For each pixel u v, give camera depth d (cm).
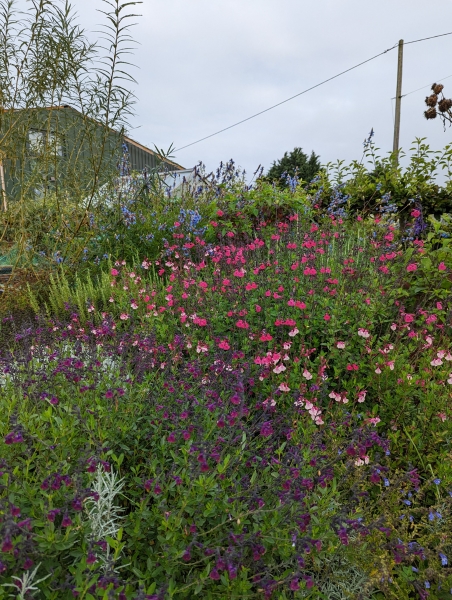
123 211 638
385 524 200
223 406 232
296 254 457
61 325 420
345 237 549
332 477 213
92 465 167
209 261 566
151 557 172
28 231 598
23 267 600
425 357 328
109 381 264
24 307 525
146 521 182
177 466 217
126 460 228
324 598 167
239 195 711
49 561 153
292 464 211
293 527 176
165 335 376
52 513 149
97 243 635
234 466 204
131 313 448
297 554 161
